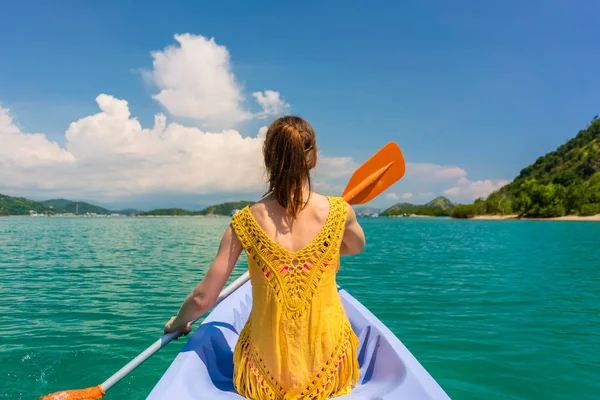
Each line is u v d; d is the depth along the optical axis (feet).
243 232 4.76
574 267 27.76
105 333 12.55
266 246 4.65
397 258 34.27
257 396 4.77
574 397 8.19
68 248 45.03
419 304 16.34
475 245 49.52
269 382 4.72
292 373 4.65
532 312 14.94
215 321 7.26
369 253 39.17
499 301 16.85
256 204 4.86
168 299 17.49
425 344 11.38
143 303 16.71
